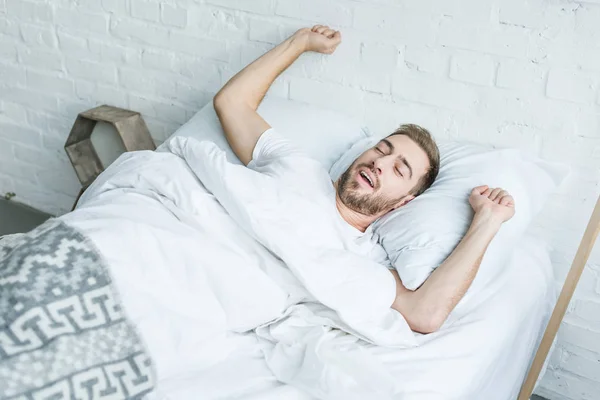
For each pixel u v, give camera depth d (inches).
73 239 58.2
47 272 55.7
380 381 56.6
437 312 64.7
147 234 61.0
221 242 64.7
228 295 62.0
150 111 105.8
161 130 106.0
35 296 53.9
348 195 73.6
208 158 68.3
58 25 108.6
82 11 105.7
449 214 71.9
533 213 76.6
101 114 103.7
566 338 84.8
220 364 59.6
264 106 88.5
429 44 82.4
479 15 78.5
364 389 56.1
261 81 84.2
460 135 84.0
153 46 101.7
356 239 73.7
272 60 85.0
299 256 63.2
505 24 77.5
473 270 67.2
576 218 80.0
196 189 67.0
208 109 90.0
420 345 63.1
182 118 103.4
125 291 58.1
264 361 60.5
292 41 86.2
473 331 65.9
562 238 81.7
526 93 78.7
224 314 62.4
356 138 85.4
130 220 61.8
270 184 69.8
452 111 83.6
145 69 103.7
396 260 70.3
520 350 73.7
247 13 92.7
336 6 86.3
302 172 75.3
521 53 77.6
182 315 60.4
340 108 90.8
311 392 55.9
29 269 55.2
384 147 74.5
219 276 61.9
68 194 118.0
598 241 79.3
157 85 103.6
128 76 105.6
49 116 115.2
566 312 83.7
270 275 64.4
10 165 122.3
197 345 59.4
